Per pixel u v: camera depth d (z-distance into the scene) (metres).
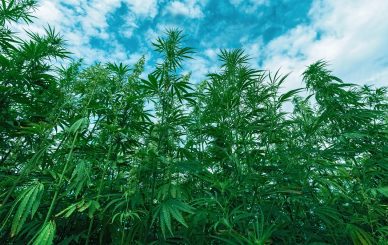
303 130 3.59
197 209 2.86
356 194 3.36
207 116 3.67
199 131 3.69
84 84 3.28
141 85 3.12
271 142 3.53
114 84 3.19
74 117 3.24
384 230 2.87
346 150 3.41
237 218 2.57
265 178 3.02
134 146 3.30
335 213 2.91
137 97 3.01
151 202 2.69
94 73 3.14
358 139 3.69
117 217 2.73
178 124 3.19
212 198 2.77
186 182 3.58
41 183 2.54
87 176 2.68
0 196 2.76
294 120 3.67
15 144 3.51
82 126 2.74
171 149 3.19
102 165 3.08
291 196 2.96
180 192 2.77
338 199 3.48
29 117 3.70
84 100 3.12
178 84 3.19
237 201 3.26
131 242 2.71
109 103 3.15
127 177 3.10
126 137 2.95
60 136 3.05
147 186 2.90
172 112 3.17
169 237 2.82
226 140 3.47
